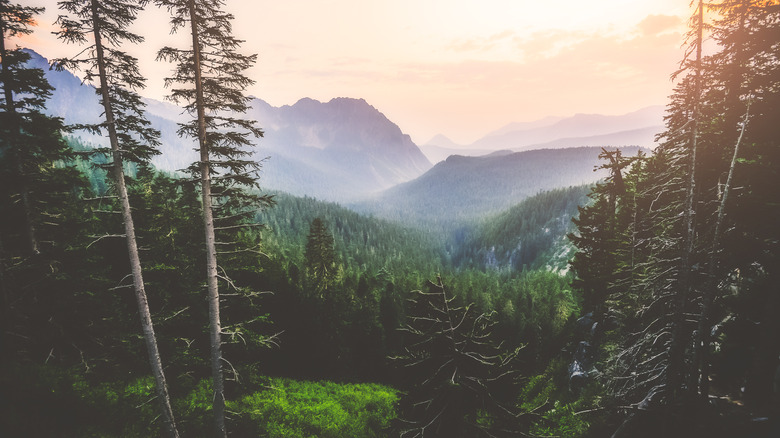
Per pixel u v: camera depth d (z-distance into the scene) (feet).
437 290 28.60
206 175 36.78
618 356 53.78
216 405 39.88
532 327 178.19
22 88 46.62
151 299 58.34
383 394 93.09
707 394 43.29
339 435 62.49
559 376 92.27
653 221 62.18
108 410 47.26
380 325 136.77
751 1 39.09
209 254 38.11
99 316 55.21
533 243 579.07
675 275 47.98
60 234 53.31
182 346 57.62
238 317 64.23
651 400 45.65
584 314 108.58
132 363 56.34
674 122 61.77
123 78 34.78
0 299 50.06
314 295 120.88
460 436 26.02
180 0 33.81
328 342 110.22
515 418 26.86
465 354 26.32
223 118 35.99
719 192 43.32
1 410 39.86
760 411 38.99
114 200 36.83
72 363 54.08
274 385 84.23
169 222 63.82
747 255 40.50
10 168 47.55
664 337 49.75
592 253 87.71
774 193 36.81
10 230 50.37
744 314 47.37
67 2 31.89
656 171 67.41
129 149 35.88
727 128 42.24
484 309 208.85
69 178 51.83
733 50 40.37
